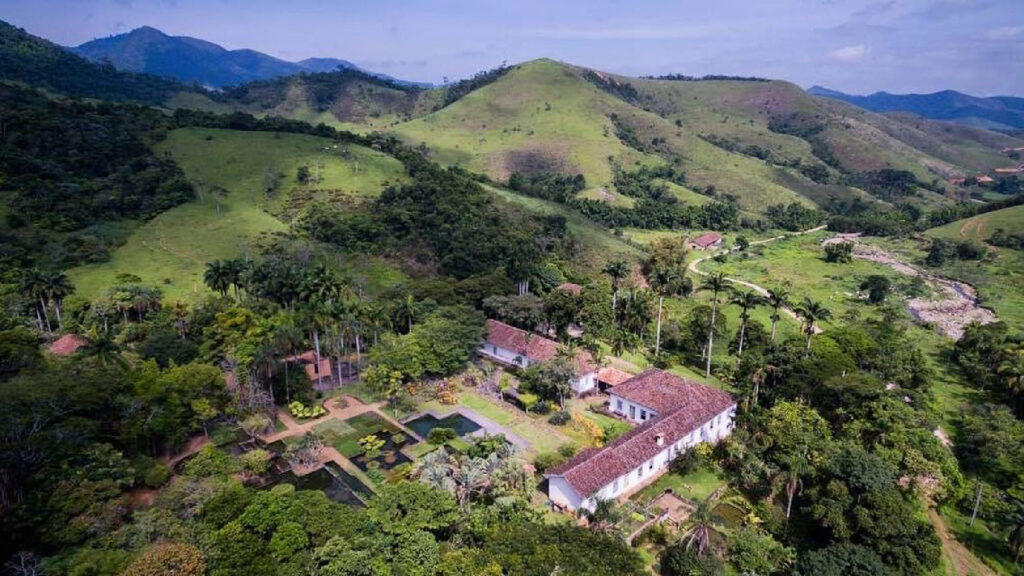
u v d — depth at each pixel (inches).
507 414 3014.3
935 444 2407.7
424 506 1872.5
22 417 2006.6
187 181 5748.0
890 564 1856.5
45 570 1576.0
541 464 2458.2
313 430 2822.3
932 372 3405.5
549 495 2244.1
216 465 2159.2
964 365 3654.0
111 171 5649.6
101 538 1724.9
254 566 1601.9
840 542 1936.5
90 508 1798.7
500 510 1919.3
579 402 3191.4
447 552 1772.9
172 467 2464.3
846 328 3683.6
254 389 2851.9
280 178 6127.0
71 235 4569.4
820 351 3110.2
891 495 1966.0
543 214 6269.7
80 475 1918.1
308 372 3518.7
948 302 5172.2
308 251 4768.7
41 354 2827.3
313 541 1756.9
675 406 2795.3
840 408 2632.9
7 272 3929.6
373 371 3147.1
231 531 1699.1
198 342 3329.2
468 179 6879.9
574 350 3408.0
